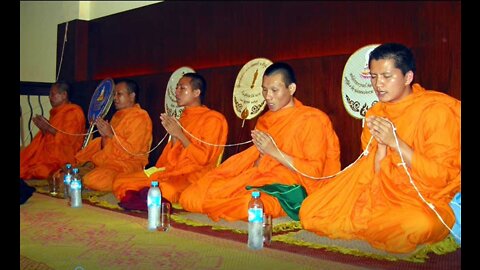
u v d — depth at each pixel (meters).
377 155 3.54
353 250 3.23
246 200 3.98
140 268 2.85
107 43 7.00
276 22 5.05
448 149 3.32
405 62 3.58
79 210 4.55
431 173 3.29
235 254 3.14
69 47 7.37
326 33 4.65
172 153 5.02
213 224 4.00
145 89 5.89
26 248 3.26
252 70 4.89
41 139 6.51
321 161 4.07
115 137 5.64
